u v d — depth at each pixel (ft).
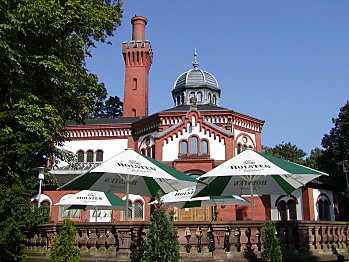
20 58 65.87
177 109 143.23
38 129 66.03
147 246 37.73
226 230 43.42
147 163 53.16
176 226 43.68
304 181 59.41
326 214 127.85
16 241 53.62
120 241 44.21
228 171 50.34
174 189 64.08
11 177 61.52
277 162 51.72
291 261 42.29
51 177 81.00
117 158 51.70
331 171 155.53
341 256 47.42
